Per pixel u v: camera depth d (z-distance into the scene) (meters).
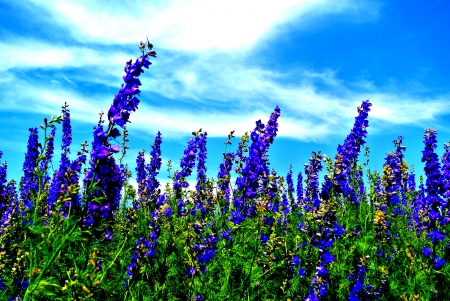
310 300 7.30
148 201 11.66
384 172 13.09
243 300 7.84
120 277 7.09
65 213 5.77
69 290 4.39
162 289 8.12
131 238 9.23
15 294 6.45
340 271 8.75
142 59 6.34
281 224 11.66
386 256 10.30
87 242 5.72
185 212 12.78
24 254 6.63
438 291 8.90
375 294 7.91
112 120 5.97
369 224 12.63
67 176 5.85
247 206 10.05
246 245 9.24
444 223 10.27
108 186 6.56
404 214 15.89
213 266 8.75
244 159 11.67
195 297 7.74
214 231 10.04
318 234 8.48
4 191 13.91
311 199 13.98
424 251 10.11
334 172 10.89
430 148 10.66
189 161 14.01
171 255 9.29
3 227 8.08
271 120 13.24
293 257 8.80
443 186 10.41
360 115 16.30
